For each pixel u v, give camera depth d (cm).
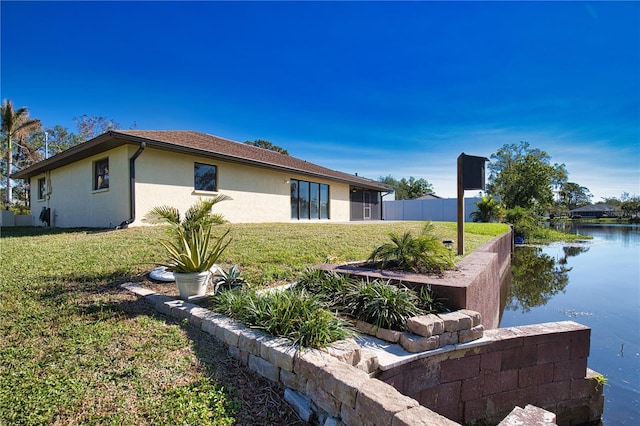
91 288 458
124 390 231
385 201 3216
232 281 416
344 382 202
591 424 379
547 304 825
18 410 207
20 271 523
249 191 1304
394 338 319
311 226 1226
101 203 1075
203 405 219
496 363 338
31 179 1619
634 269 1285
